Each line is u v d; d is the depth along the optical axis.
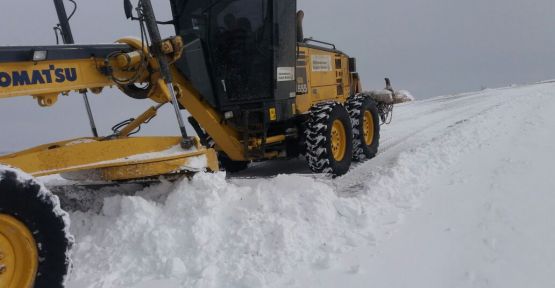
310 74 6.23
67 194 3.60
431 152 5.66
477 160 5.17
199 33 4.57
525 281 2.37
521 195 3.70
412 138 8.39
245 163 6.53
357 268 2.60
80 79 3.17
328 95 6.95
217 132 4.82
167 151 3.50
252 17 4.80
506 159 5.04
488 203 3.56
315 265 2.70
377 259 2.72
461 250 2.77
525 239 2.85
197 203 3.22
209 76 4.66
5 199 2.07
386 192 3.98
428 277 2.47
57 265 2.26
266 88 5.01
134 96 3.85
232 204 3.36
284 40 5.15
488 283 2.37
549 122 7.58
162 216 3.19
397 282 2.44
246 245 2.90
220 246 2.92
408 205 3.71
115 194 3.60
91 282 2.63
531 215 3.24
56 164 2.95
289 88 5.36
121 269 2.78
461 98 18.27
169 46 3.66
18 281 2.19
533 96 13.53
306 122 5.48
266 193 3.50
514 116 8.88
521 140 6.13
